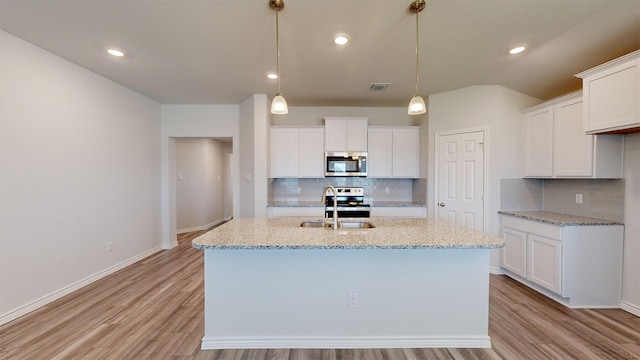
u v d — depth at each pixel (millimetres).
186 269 3783
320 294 2090
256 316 2086
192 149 6426
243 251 2072
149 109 4426
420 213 4305
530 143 3492
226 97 4375
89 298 2896
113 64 3100
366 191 4922
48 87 2779
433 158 4152
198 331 2297
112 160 3643
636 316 2543
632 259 2619
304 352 2037
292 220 2775
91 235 3305
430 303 2092
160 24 2295
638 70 2158
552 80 3375
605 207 2859
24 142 2561
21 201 2535
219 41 2576
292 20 2230
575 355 1988
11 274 2457
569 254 2682
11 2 1988
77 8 2076
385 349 2072
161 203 4773
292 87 3855
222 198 7531
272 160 4582
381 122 4898
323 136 4586
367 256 2084
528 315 2555
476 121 3719
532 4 2020
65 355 1987
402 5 2043
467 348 2076
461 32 2396
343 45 2643
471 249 2076
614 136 2693
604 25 2270
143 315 2553
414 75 3383
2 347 2070
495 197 3604
